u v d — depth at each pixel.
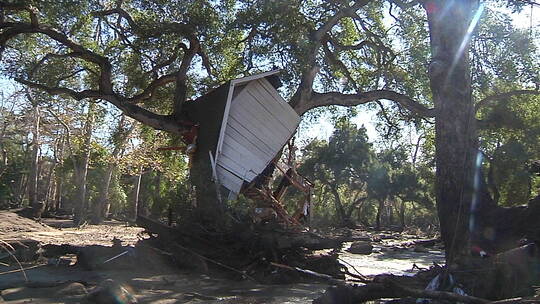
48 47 21.28
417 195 52.16
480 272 8.36
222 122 14.50
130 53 21.20
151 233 13.03
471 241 10.16
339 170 52.62
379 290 7.66
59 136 42.88
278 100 15.64
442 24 12.15
